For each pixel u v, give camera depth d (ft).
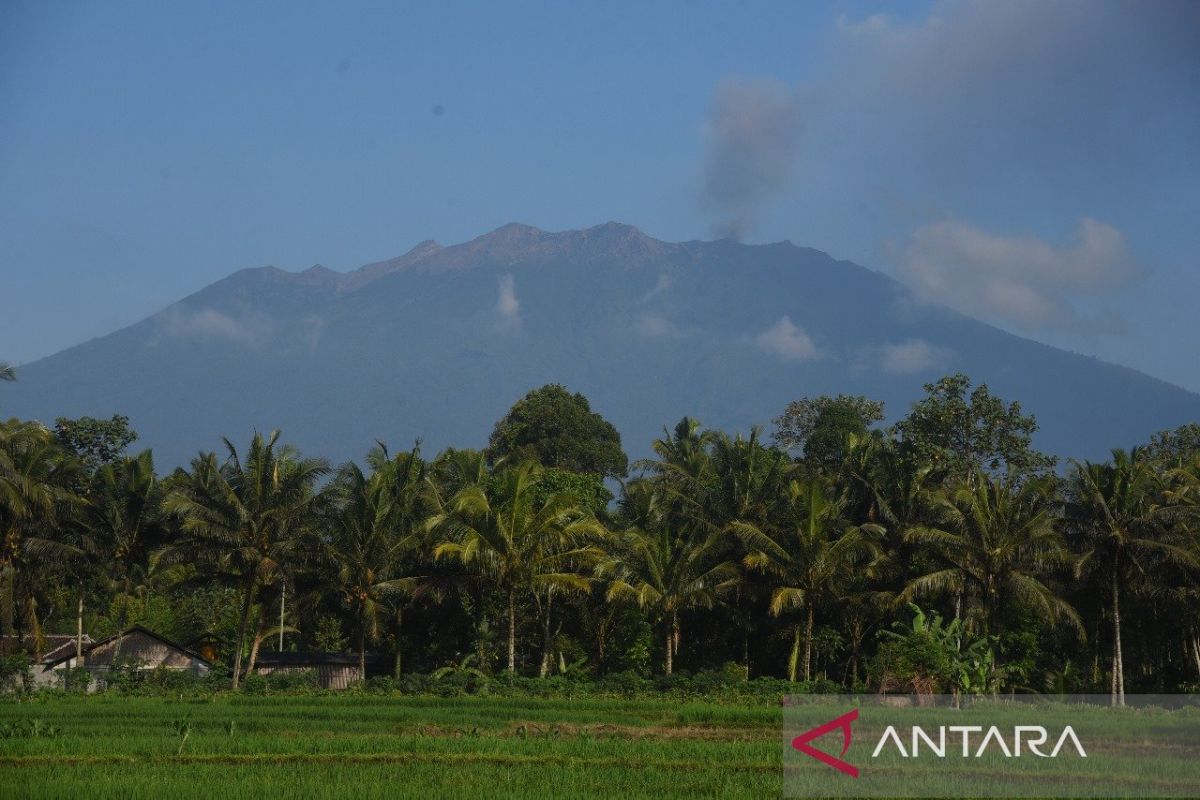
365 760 147.33
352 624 264.72
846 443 289.94
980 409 288.71
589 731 177.06
